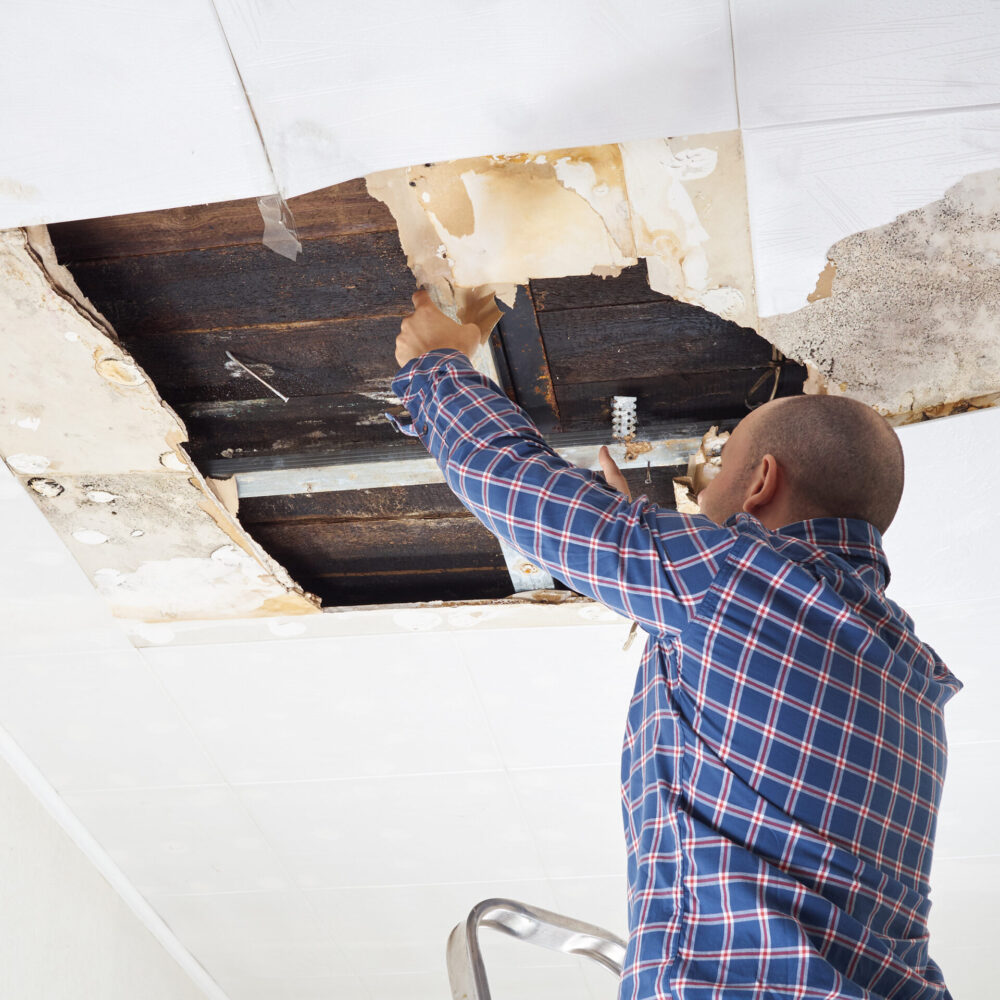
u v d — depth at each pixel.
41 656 2.03
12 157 1.10
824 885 0.92
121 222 1.23
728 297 1.31
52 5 0.99
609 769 2.35
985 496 1.59
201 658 2.06
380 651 2.05
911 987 0.95
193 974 3.05
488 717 2.22
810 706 0.95
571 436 1.59
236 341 1.41
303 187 1.14
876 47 1.02
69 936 2.50
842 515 1.09
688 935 0.93
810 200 1.17
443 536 1.79
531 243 1.25
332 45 1.03
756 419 1.15
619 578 0.99
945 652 1.95
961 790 2.29
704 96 1.06
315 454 1.62
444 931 2.88
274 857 2.65
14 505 1.66
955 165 1.13
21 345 1.38
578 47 1.03
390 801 2.47
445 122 1.09
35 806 2.45
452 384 1.18
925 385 1.42
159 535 1.74
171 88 1.05
